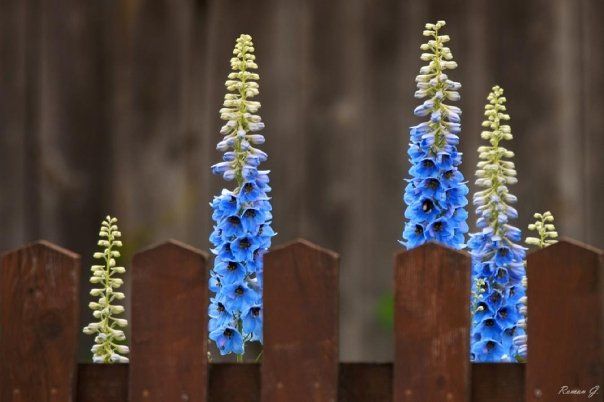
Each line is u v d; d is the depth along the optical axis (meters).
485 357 4.82
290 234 8.41
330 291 4.09
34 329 4.18
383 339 8.37
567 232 8.45
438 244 4.08
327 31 8.45
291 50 8.43
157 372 4.14
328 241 8.41
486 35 8.45
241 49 4.91
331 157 8.42
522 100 8.46
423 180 4.79
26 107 8.42
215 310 4.85
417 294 4.08
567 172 8.46
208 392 4.16
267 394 4.11
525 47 8.48
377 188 8.41
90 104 8.41
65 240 8.37
